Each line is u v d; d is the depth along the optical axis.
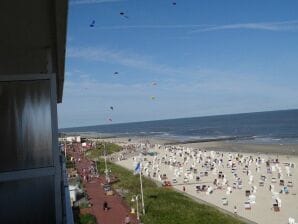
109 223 33.09
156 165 74.31
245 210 40.00
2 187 4.95
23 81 5.07
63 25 5.10
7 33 5.61
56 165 5.07
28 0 4.48
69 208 7.16
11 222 4.95
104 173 63.06
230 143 119.56
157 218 34.44
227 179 57.81
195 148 108.94
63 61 7.35
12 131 5.02
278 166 64.12
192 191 50.53
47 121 5.11
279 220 35.84
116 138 176.12
